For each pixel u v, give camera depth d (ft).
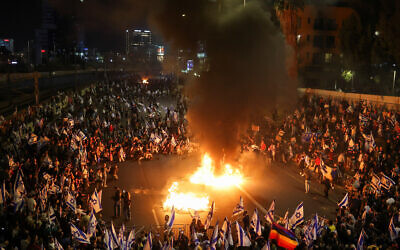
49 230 43.93
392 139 92.07
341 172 79.36
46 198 50.80
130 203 60.54
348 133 95.76
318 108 132.46
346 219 52.16
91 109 131.64
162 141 103.50
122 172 85.25
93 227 43.09
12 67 173.37
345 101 135.85
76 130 91.40
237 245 44.21
